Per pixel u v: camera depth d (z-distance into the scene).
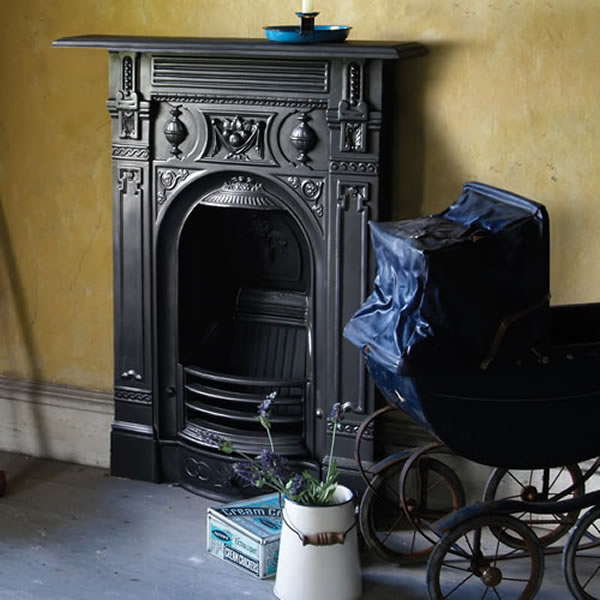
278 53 3.92
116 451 4.62
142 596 3.75
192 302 4.52
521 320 3.30
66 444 4.82
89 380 4.77
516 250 3.27
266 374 4.54
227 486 4.39
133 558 4.00
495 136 3.99
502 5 3.89
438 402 3.40
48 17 4.50
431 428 3.46
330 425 4.26
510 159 3.99
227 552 3.96
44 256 4.73
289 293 4.50
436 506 4.32
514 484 4.22
